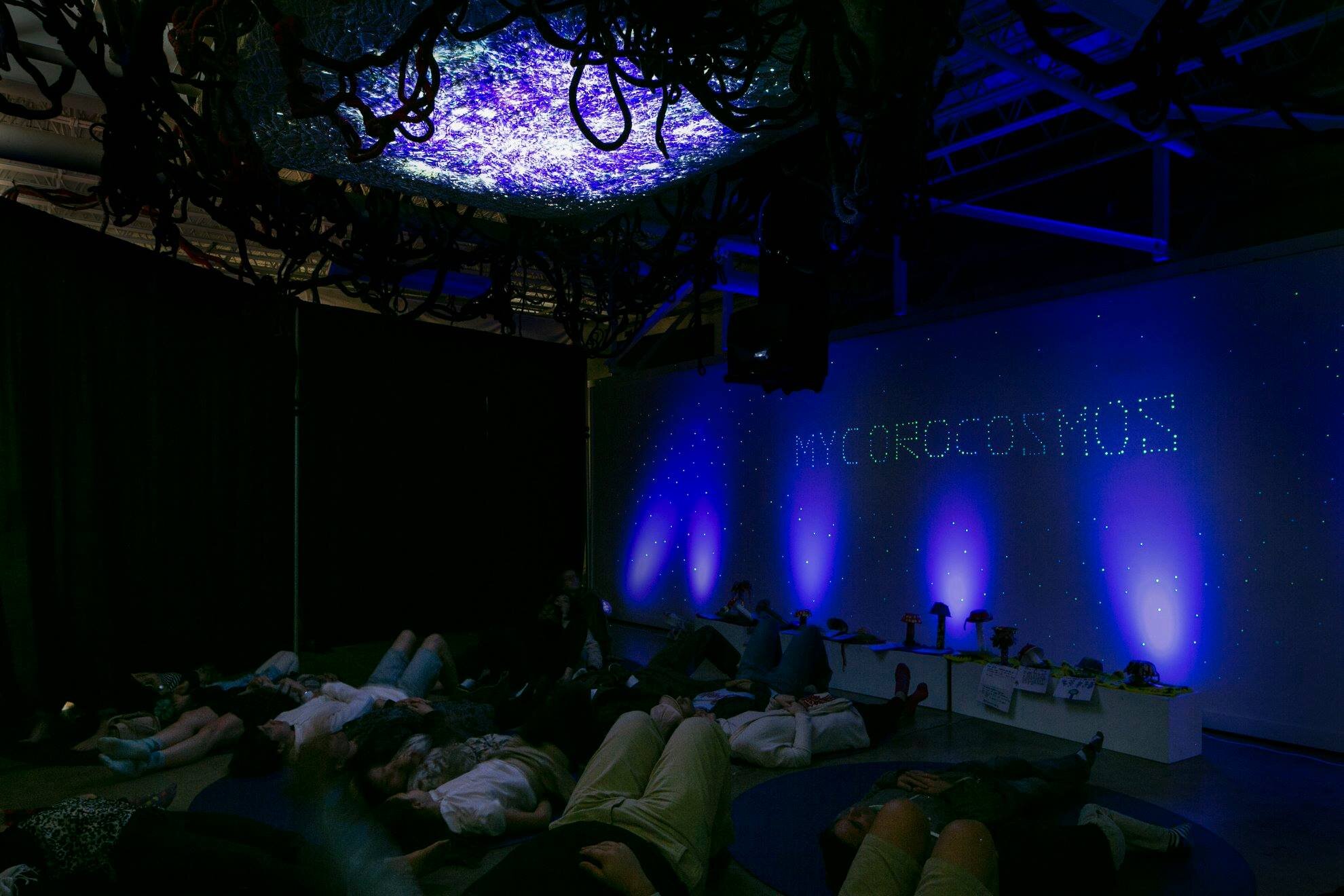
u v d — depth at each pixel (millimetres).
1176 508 5703
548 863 2314
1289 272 5242
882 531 7543
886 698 6695
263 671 5980
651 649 8695
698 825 2662
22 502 5637
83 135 6215
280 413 8312
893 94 2404
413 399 9508
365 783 3705
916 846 2410
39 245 5809
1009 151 8734
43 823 3041
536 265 4691
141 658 6660
